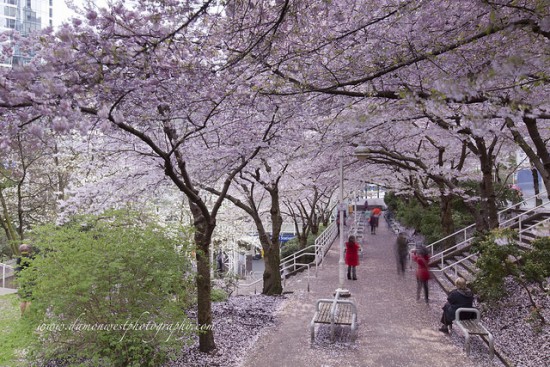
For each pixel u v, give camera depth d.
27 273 6.29
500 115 4.66
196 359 7.25
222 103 6.61
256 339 8.41
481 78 4.15
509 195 19.59
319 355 7.50
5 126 3.93
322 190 19.31
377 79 6.22
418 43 5.74
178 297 7.16
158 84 4.94
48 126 4.03
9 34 3.86
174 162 8.46
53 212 17.81
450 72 5.59
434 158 16.56
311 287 13.59
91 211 8.88
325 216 32.50
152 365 6.37
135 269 6.40
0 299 11.99
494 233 8.98
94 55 4.00
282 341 8.27
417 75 5.92
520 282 8.27
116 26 4.14
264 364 7.09
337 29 5.75
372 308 10.63
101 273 6.02
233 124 7.97
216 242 21.39
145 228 6.97
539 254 7.93
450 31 5.57
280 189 17.47
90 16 3.88
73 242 6.35
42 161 19.02
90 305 6.24
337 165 13.92
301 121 8.49
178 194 11.51
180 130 7.43
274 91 5.94
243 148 8.42
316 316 8.59
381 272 15.71
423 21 5.47
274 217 12.98
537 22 4.42
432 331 8.72
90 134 7.91
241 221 21.72
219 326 9.18
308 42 5.51
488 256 8.61
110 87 4.34
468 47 5.63
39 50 3.94
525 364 6.61
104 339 5.98
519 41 5.36
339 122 7.96
